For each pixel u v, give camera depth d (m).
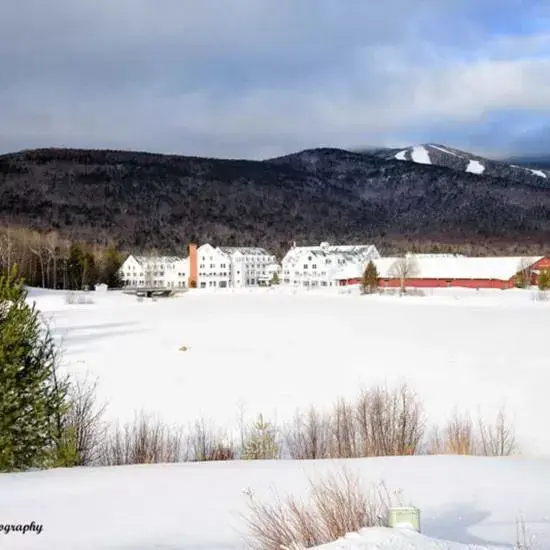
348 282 171.00
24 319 20.50
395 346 56.94
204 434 26.48
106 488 16.98
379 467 19.92
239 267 188.25
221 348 56.62
